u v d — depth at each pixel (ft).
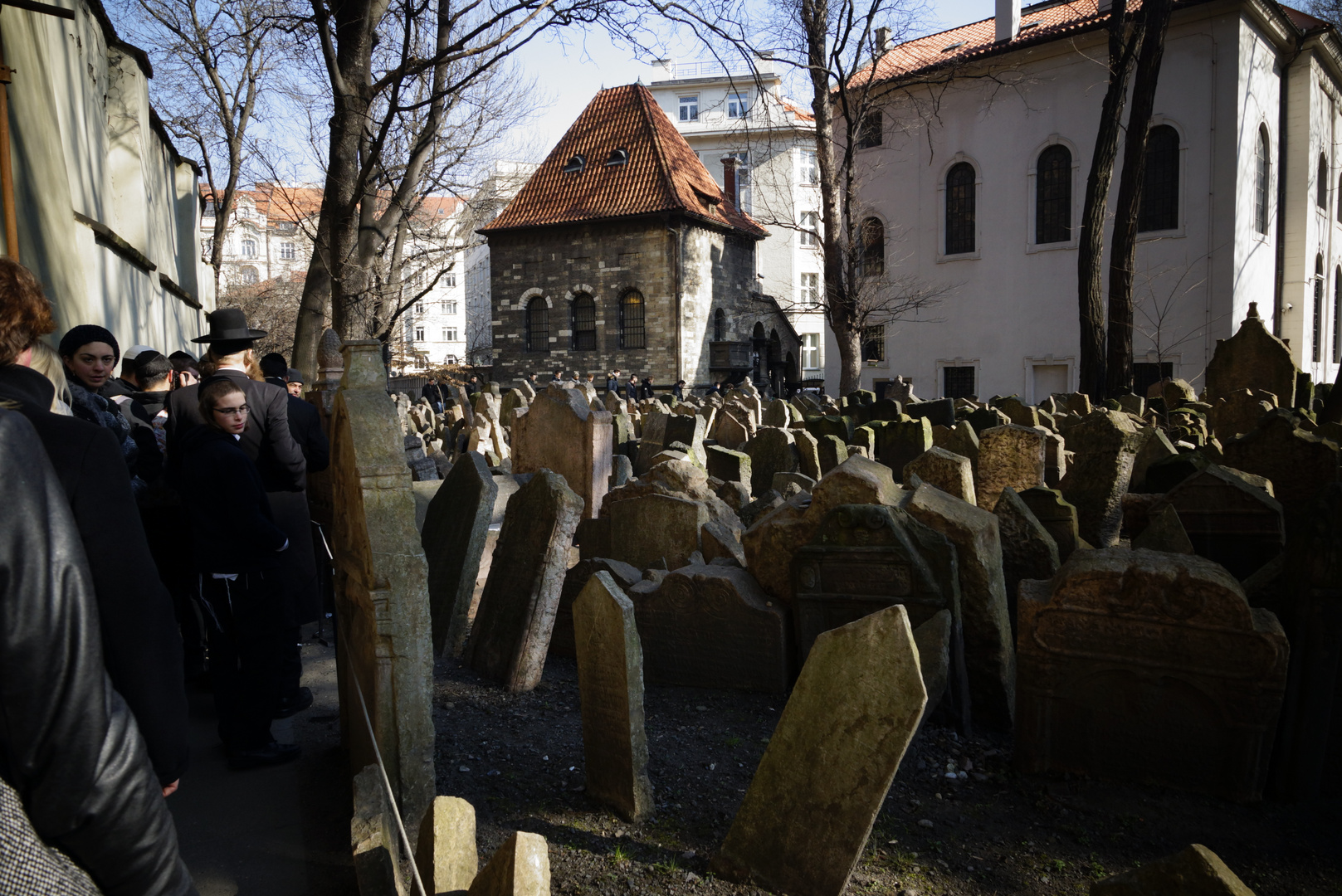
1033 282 92.58
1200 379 83.30
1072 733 12.17
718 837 10.75
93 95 42.06
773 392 141.49
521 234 128.77
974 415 37.63
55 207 29.48
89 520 5.82
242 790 11.72
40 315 6.38
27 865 4.39
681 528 18.99
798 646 14.90
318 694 15.61
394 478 10.38
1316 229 99.45
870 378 104.73
